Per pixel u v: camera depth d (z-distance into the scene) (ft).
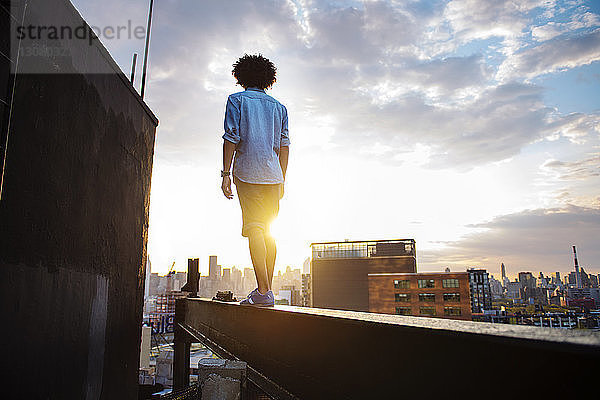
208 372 12.09
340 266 311.68
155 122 14.29
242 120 9.59
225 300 13.85
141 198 12.66
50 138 6.50
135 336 12.16
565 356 2.33
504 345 2.75
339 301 304.71
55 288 6.76
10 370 5.41
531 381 2.54
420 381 3.57
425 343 3.53
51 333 6.63
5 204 5.28
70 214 7.34
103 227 9.18
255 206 9.34
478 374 2.96
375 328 4.25
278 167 9.73
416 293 228.22
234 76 10.65
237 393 9.49
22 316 5.73
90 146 8.26
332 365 5.19
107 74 9.09
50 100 6.44
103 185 9.12
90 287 8.39
